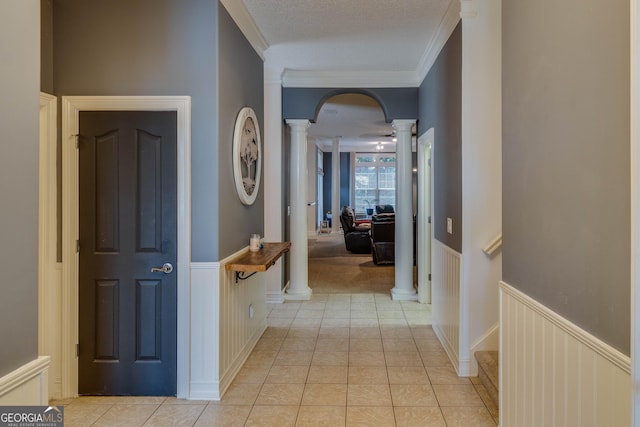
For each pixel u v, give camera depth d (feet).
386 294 17.52
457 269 9.89
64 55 8.36
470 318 9.54
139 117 8.40
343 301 16.38
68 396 8.52
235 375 9.56
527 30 5.59
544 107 5.07
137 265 8.48
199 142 8.39
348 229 29.32
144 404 8.25
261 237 11.73
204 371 8.50
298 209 16.65
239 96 9.96
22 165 4.04
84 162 8.42
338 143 36.32
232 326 9.41
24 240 4.06
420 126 15.43
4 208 3.84
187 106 8.32
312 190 38.88
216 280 8.43
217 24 8.36
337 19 10.81
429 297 16.08
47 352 8.42
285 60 14.29
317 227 40.65
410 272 16.75
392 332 12.65
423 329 12.93
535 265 5.36
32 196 4.16
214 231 8.40
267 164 15.84
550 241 4.91
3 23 3.82
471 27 9.33
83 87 8.36
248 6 10.05
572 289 4.41
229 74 9.16
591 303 4.04
